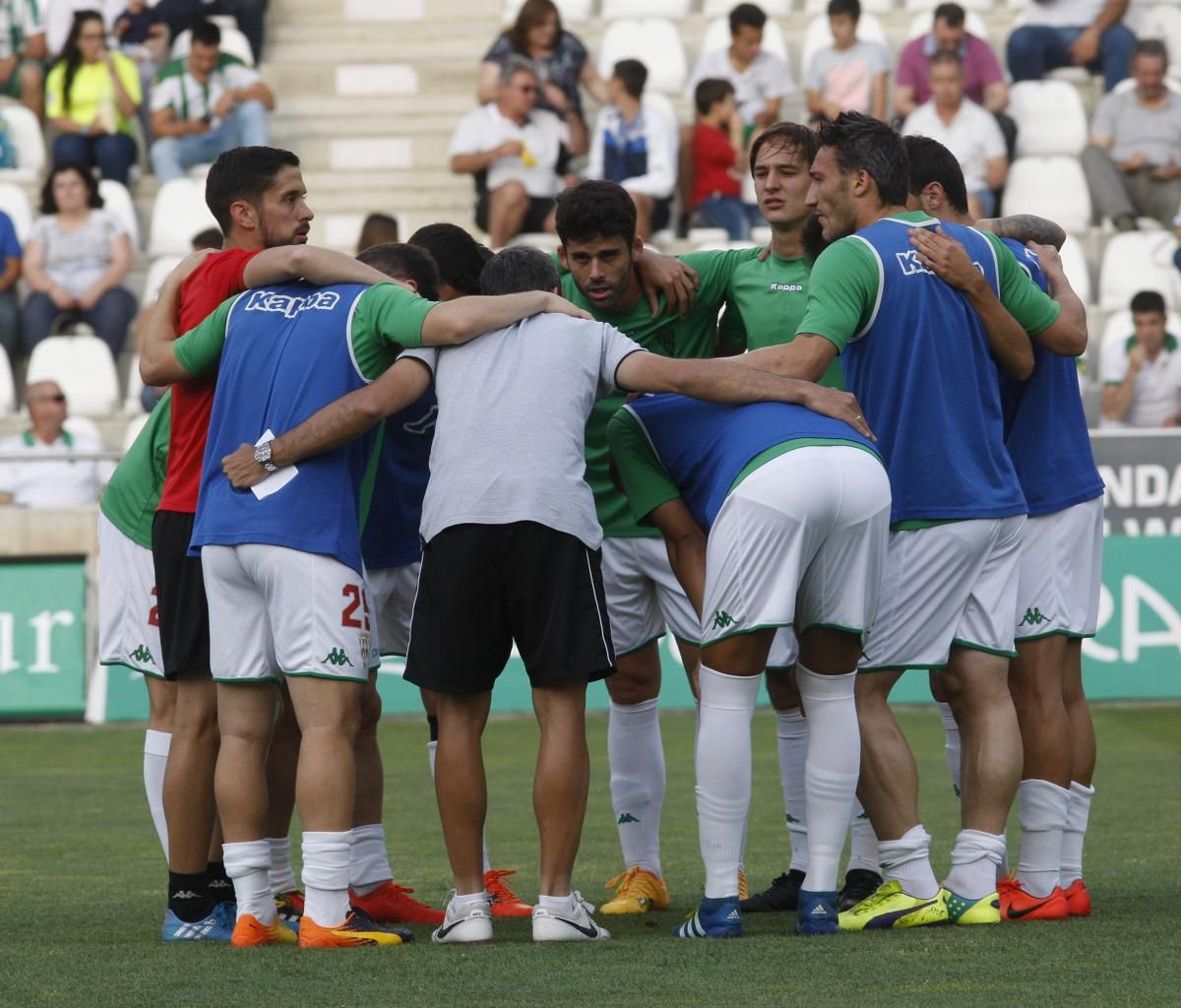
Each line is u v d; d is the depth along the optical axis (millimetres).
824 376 15797
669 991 11797
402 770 29250
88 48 47969
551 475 13977
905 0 51125
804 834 17125
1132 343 39844
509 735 33750
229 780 14305
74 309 43625
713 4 52281
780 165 17016
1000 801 14719
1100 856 19375
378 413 14062
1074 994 11555
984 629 14773
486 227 44125
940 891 14828
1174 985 11852
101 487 36094
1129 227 44719
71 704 36094
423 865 19812
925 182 16047
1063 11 47688
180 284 15359
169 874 14984
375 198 50438
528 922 16203
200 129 47625
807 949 13438
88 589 36031
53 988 12281
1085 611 15781
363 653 14344
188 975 12742
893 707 36719
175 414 15305
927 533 14578
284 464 14125
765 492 13641
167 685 16141
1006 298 15086
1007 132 44531
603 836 22203
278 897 16219
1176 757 29000
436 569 14094
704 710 14227
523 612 14000
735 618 13820
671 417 14695
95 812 24797
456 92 52625
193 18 51188
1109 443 34781
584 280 16406
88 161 47906
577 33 51938
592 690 36500
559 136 44688
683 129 46031
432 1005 11422
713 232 44188
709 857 14258
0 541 35969
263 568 14086
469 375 14188
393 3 54188
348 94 52625
